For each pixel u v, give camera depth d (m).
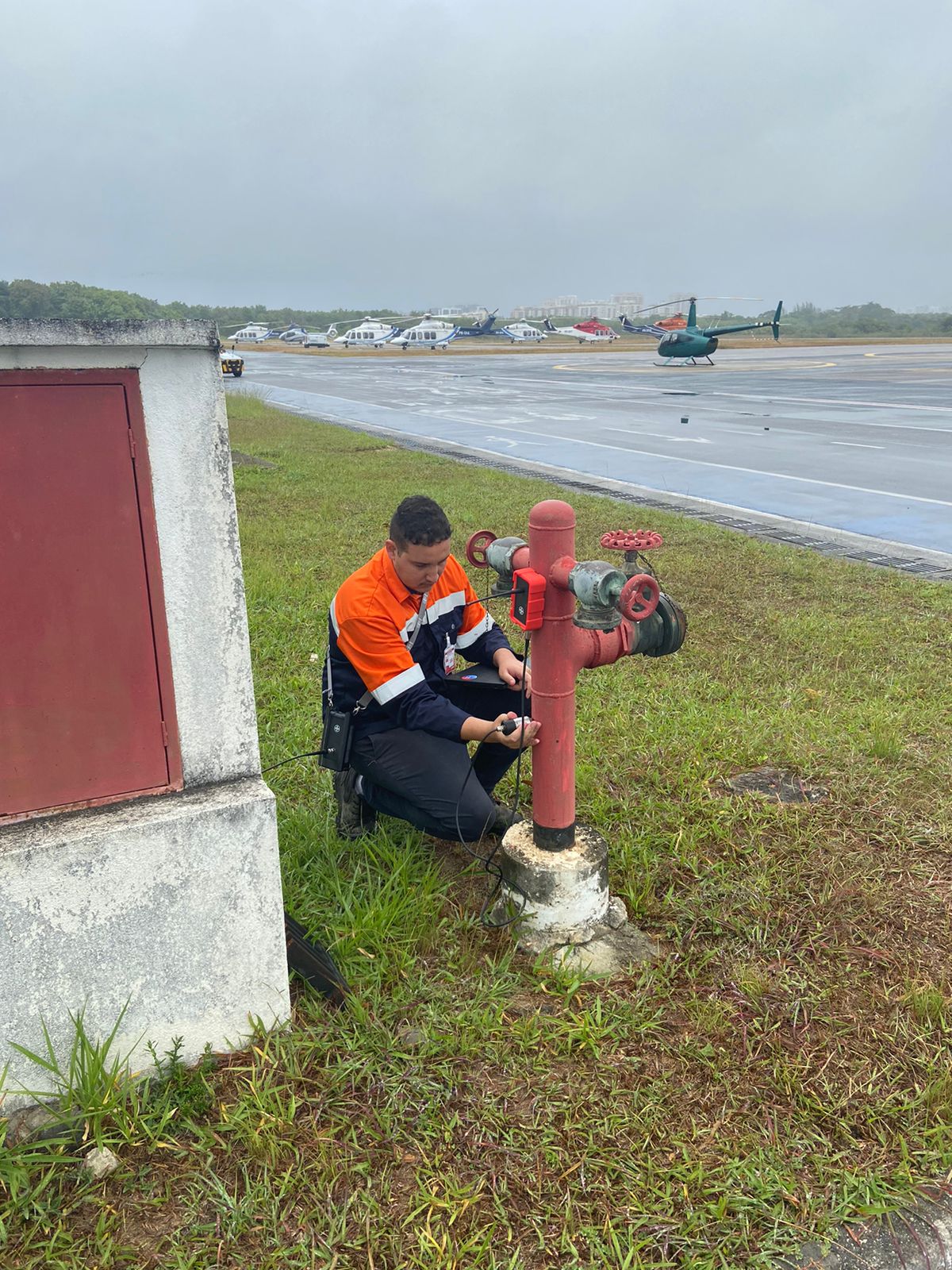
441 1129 1.89
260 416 19.86
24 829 1.80
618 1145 1.87
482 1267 1.62
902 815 3.17
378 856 2.81
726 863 2.90
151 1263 1.63
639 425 18.34
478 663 2.97
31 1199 1.72
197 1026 2.03
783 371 38.25
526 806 3.20
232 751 2.00
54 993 1.85
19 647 1.74
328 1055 2.06
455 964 2.39
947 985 2.36
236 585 1.92
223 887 1.97
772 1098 2.00
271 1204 1.72
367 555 7.23
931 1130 1.89
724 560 7.06
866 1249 1.67
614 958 2.45
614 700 4.18
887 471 12.16
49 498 1.71
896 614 5.62
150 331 1.70
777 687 4.40
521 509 8.98
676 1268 1.63
